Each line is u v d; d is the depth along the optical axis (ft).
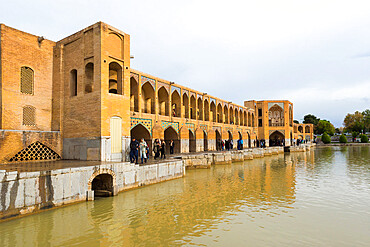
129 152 34.55
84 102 32.65
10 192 18.74
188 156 47.91
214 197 27.53
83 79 33.12
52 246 15.34
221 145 73.00
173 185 33.55
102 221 19.75
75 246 15.40
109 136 31.63
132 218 20.57
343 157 76.18
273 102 103.96
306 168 51.72
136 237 16.92
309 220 20.52
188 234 17.51
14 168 23.79
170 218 20.71
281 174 43.65
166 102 54.08
